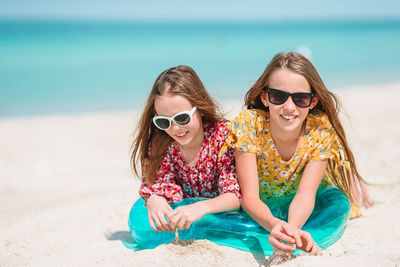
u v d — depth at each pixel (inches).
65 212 156.2
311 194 107.3
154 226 107.0
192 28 2790.4
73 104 470.9
